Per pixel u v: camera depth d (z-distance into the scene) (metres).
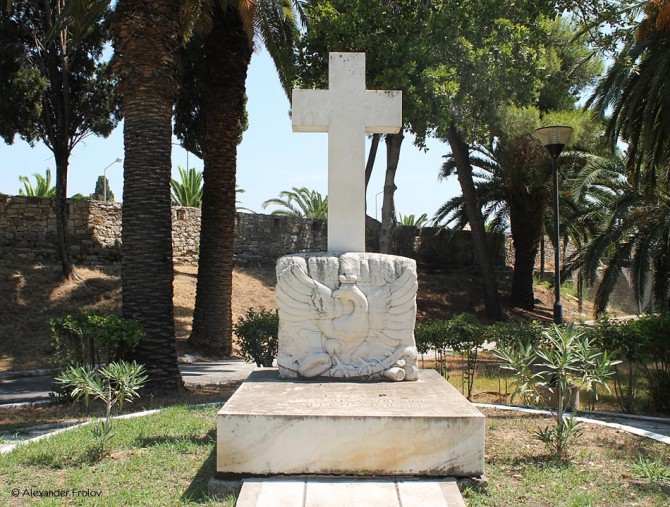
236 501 4.65
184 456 5.95
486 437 6.80
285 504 4.48
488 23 15.53
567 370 7.12
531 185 24.44
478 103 16.70
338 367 6.64
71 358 9.80
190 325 18.78
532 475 5.38
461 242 32.34
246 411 5.08
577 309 31.02
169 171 10.77
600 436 6.88
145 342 10.16
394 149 16.81
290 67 16.20
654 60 12.15
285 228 28.30
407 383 6.47
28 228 21.08
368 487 4.78
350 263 6.78
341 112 7.25
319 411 5.08
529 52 15.60
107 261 22.50
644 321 9.55
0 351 15.27
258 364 11.09
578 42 22.45
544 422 7.60
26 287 18.72
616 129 14.18
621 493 5.02
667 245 16.52
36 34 18.94
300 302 6.74
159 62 10.62
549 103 24.80
